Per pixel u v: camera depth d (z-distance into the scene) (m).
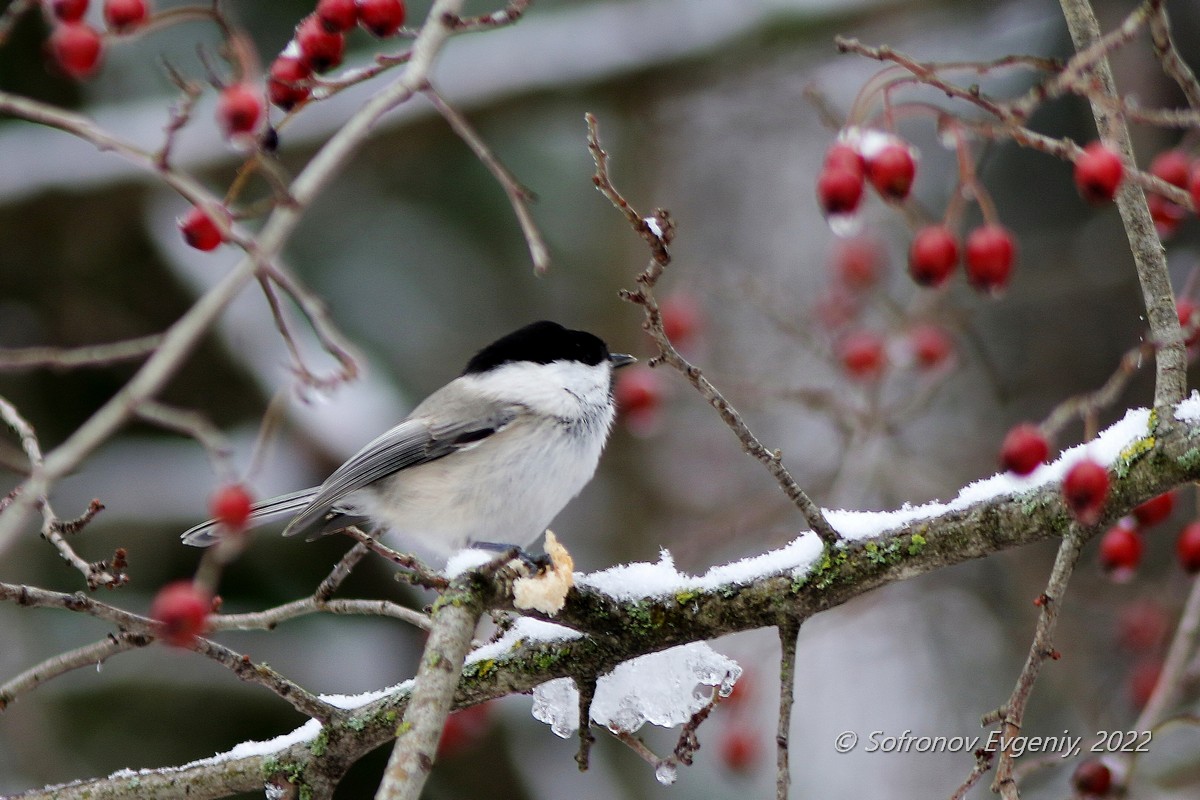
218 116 4.22
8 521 3.35
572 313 14.52
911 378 11.45
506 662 5.06
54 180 10.99
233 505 4.30
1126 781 5.58
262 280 4.81
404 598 11.10
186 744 10.24
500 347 7.55
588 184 14.62
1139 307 12.59
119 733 10.19
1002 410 10.70
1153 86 11.12
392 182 14.33
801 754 11.33
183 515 10.89
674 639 4.80
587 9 12.70
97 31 4.44
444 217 14.58
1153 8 4.04
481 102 12.01
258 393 11.26
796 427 13.74
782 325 9.59
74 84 12.57
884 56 4.07
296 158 11.57
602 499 13.50
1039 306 12.84
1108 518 4.27
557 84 12.13
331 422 11.11
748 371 12.15
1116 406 12.43
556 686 5.23
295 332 11.20
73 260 11.80
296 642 10.71
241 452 11.12
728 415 4.43
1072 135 12.88
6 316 12.16
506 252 14.63
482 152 4.89
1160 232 5.69
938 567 4.54
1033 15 12.77
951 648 11.61
